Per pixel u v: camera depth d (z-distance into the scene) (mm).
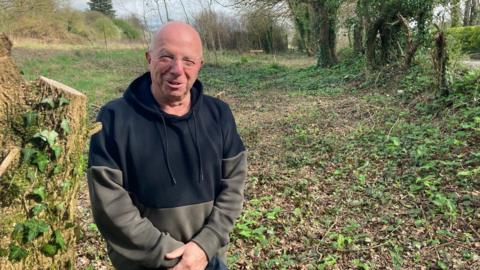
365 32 12172
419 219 4375
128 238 1823
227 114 2104
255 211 4727
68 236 2162
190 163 1926
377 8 11648
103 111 1920
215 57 22859
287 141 7180
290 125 8328
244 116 9836
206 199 1974
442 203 4477
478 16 17672
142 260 1843
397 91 9297
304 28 28078
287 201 5102
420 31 10609
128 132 1854
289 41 36031
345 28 17469
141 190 1883
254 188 5508
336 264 3812
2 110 1941
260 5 20531
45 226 2014
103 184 1810
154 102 1914
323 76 14656
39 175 2008
